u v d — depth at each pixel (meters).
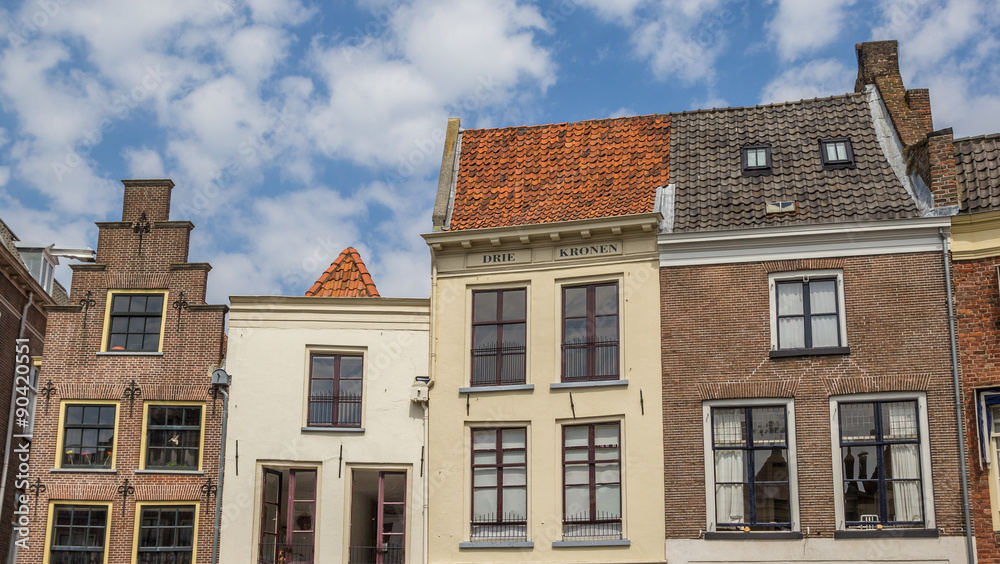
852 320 24.84
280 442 26.50
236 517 26.00
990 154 25.62
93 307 27.53
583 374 26.16
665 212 27.00
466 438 26.31
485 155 30.39
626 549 24.73
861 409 24.45
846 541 23.70
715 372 25.22
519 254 27.12
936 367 24.20
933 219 24.78
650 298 26.00
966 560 23.08
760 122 29.25
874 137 28.02
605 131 30.20
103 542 25.88
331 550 25.94
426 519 25.98
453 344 26.97
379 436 26.62
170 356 27.09
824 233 25.25
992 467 23.41
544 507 25.47
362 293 28.44
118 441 26.52
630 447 25.23
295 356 27.11
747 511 24.42
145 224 28.09
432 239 27.34
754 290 25.50
